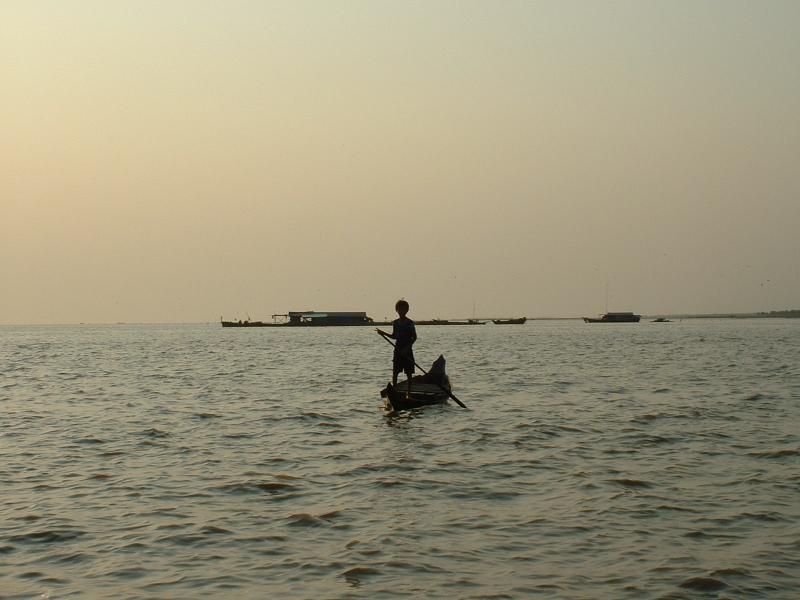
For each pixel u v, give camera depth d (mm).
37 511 11445
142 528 10562
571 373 37312
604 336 111062
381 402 25422
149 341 108250
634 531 10320
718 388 28750
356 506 11664
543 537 10086
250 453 16062
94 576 8750
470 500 12000
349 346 81500
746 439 17219
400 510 11430
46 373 40500
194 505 11766
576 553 9453
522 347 71875
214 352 67875
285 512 11344
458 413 22406
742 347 66562
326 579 8617
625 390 28375
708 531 10297
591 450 16047
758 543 9781
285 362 50062
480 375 36594
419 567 8984
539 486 12891
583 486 12836
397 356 23828
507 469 14266
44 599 8070
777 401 24344
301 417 21578
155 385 32312
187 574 8805
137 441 17547
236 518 11031
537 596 8125
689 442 16891
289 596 8141
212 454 15961
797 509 11328
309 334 150500
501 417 21328
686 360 47562
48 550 9664
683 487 12719
